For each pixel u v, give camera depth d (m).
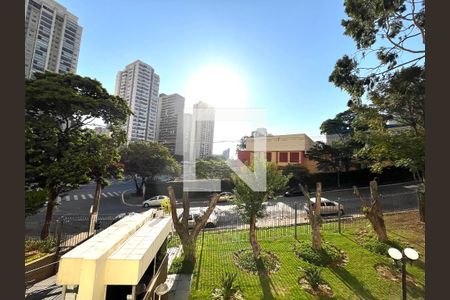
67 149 10.37
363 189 19.94
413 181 19.53
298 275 6.45
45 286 6.54
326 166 21.30
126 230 4.71
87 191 24.16
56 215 16.25
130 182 28.09
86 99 10.83
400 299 5.52
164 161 20.55
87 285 3.11
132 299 3.43
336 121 21.78
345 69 9.16
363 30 8.56
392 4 7.69
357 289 5.86
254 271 6.70
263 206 7.82
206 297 5.57
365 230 9.31
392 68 8.76
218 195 7.80
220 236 9.70
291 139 21.84
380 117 9.57
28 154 9.30
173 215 7.54
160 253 5.61
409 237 8.28
